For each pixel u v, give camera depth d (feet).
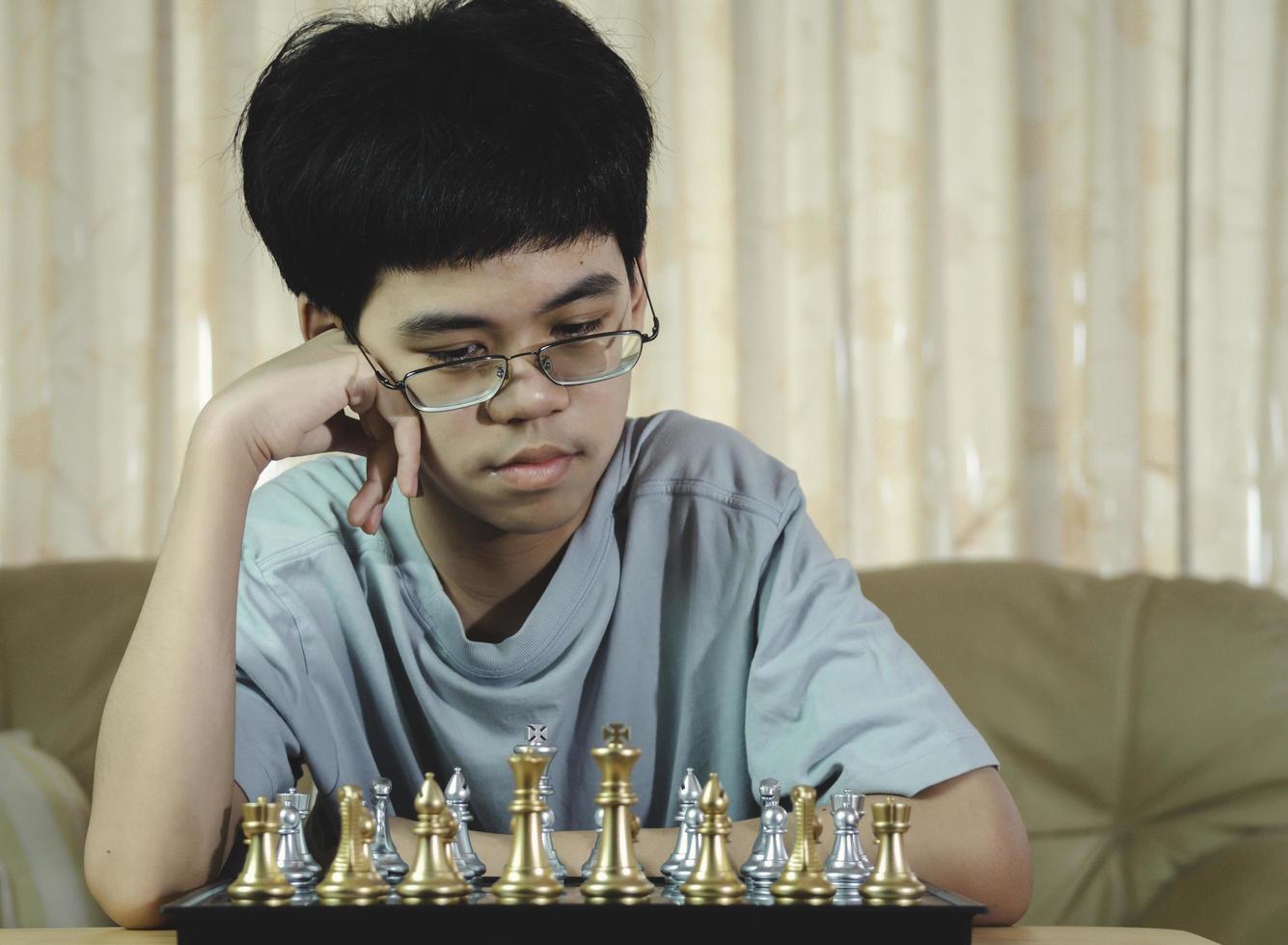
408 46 3.03
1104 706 5.59
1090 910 5.33
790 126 7.70
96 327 7.45
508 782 3.63
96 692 5.86
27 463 7.37
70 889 5.23
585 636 3.59
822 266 7.66
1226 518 7.80
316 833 3.68
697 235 7.59
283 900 2.29
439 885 2.27
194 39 7.43
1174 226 7.85
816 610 3.52
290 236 3.20
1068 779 5.53
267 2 7.41
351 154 2.98
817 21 7.72
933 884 2.86
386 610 3.63
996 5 7.79
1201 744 5.45
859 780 3.16
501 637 3.74
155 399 7.52
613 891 2.28
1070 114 7.85
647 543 3.71
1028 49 7.85
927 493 7.73
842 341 7.73
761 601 3.65
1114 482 7.79
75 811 5.42
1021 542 7.72
